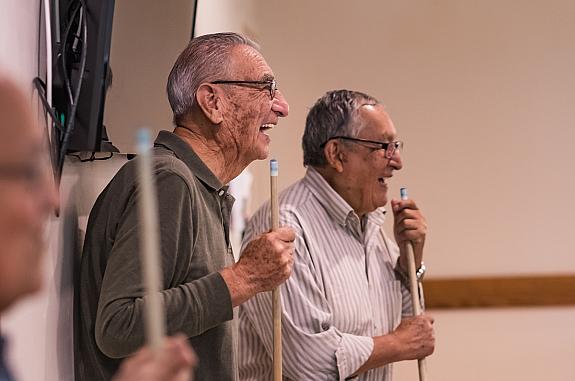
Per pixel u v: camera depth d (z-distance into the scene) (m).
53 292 2.21
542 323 5.08
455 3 5.21
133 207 2.02
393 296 2.98
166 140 2.26
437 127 5.21
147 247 1.06
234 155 2.34
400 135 5.25
